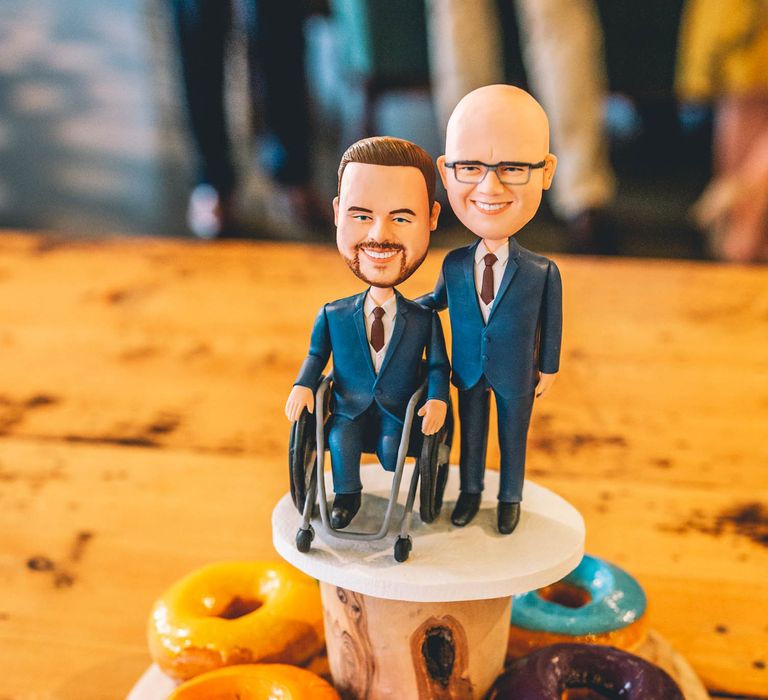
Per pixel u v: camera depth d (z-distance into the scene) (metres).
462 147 0.40
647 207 1.97
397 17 1.66
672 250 1.75
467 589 0.41
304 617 0.49
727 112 1.58
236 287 0.99
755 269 1.02
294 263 1.04
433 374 0.42
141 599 0.57
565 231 1.85
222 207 1.83
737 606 0.56
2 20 2.89
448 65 1.57
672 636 0.54
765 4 1.45
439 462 0.43
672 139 2.36
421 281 0.94
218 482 0.68
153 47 2.78
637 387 0.79
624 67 1.60
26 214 1.93
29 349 0.86
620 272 1.01
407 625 0.44
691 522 0.63
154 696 0.48
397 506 0.46
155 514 0.64
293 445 0.42
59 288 0.99
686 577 0.58
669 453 0.71
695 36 1.54
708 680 0.51
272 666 0.46
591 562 0.54
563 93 1.54
